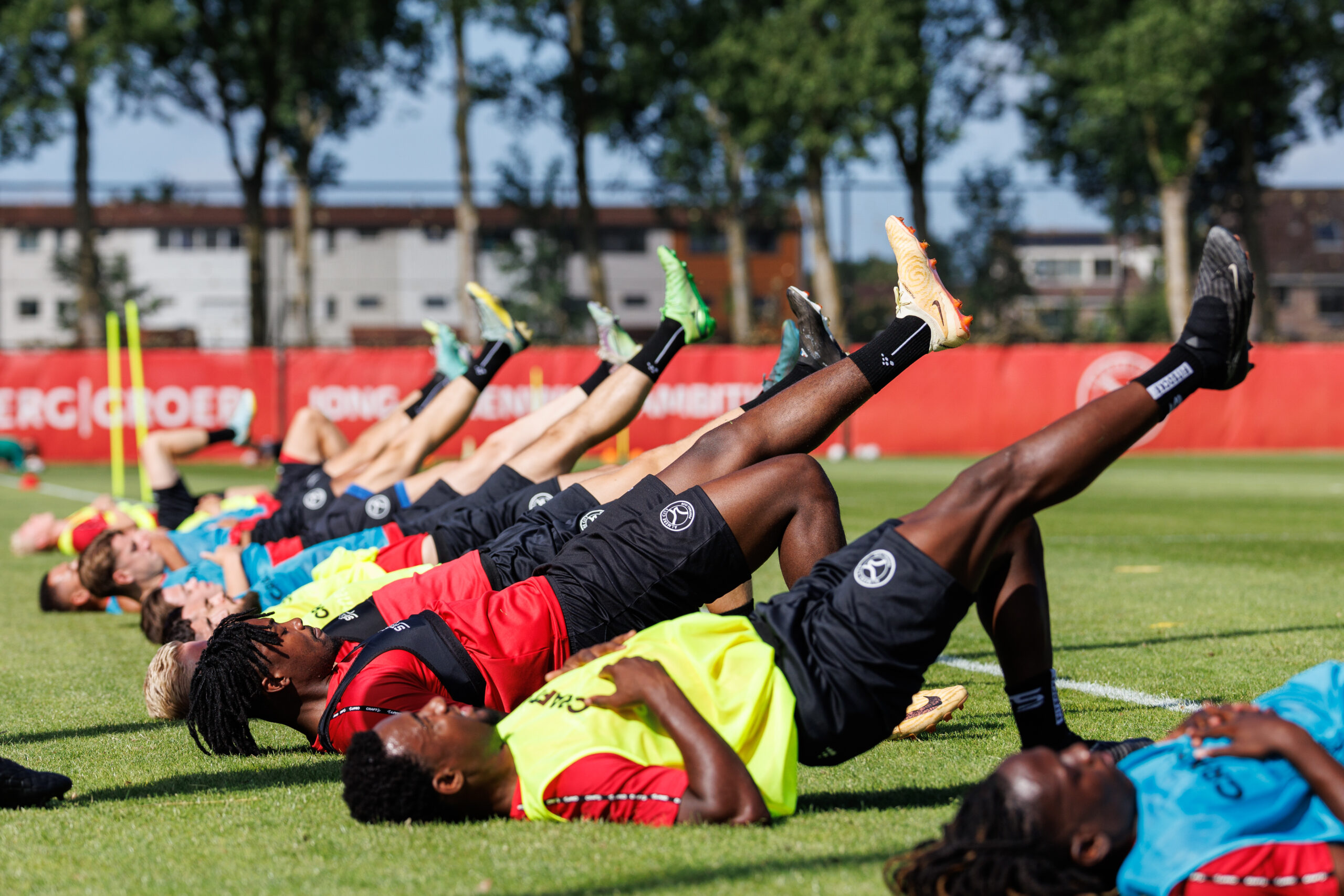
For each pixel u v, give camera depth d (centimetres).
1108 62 5091
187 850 445
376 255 5866
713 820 438
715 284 7819
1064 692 727
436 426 1193
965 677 822
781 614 468
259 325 5203
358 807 448
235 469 3769
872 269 5200
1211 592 1177
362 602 645
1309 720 388
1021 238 5012
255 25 5294
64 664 912
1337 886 348
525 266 6481
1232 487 2656
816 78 4925
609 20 5566
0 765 508
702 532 556
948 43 5631
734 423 610
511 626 559
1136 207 6062
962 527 441
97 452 3900
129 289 7625
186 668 638
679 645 463
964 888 348
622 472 753
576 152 5603
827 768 559
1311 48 5309
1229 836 351
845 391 608
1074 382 4100
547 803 449
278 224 4262
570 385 3984
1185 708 680
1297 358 4059
